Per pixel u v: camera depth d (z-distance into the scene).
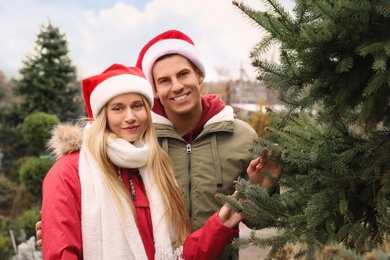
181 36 2.34
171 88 2.22
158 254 1.93
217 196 1.85
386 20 1.56
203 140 2.31
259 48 1.69
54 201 1.82
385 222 1.68
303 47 1.65
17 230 8.00
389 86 1.53
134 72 2.15
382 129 1.90
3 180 12.02
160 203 2.00
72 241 1.79
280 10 1.65
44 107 13.80
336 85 1.73
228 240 2.00
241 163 2.27
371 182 1.75
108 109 2.06
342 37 1.61
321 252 1.62
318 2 1.50
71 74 14.24
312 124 2.05
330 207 1.73
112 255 1.85
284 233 1.72
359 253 1.62
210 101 2.39
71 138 2.02
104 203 1.88
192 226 2.21
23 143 13.66
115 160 1.98
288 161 1.81
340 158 1.76
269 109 1.90
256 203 1.83
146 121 2.09
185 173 2.26
